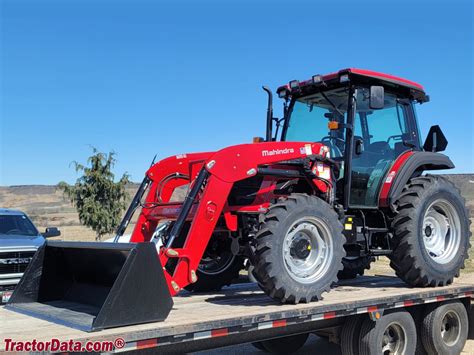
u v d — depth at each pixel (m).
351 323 5.09
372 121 5.98
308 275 4.66
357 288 5.79
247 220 5.09
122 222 5.28
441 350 5.75
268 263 4.37
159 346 3.64
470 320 6.30
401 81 6.02
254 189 5.13
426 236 5.96
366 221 6.04
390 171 5.81
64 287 4.56
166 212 5.03
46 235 8.92
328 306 4.48
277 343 6.12
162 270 3.67
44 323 3.67
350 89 5.67
